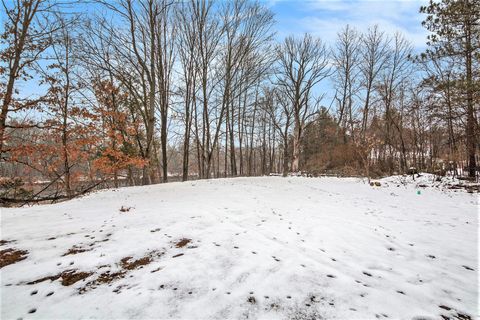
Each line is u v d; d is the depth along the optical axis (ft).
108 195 31.22
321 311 7.91
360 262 11.75
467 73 37.63
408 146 80.12
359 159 74.59
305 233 15.57
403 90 77.05
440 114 43.09
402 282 10.03
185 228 15.84
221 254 12.03
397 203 27.55
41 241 13.65
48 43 32.68
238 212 20.39
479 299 9.03
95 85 50.52
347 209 23.40
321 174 73.92
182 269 10.45
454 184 39.96
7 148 27.94
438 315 8.00
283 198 28.14
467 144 45.24
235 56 62.90
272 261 11.37
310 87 86.07
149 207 22.15
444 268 11.46
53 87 33.63
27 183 41.81
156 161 58.75
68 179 42.50
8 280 9.55
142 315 7.54
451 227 18.11
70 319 7.32
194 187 36.35
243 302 8.30
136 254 12.01
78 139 33.37
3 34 30.68
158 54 53.06
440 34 37.47
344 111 94.99
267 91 95.81
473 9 34.24
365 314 7.84
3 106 27.81
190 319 7.40
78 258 11.51
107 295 8.57
